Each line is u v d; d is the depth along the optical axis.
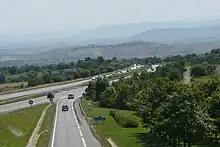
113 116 80.56
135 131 62.44
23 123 66.00
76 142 52.25
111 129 64.75
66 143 51.47
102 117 73.31
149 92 57.69
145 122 57.34
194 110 38.12
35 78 177.75
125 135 57.62
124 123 68.81
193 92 45.72
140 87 99.12
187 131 37.69
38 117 79.00
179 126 37.84
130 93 98.44
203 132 37.81
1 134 51.31
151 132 55.44
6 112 76.25
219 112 46.50
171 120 38.75
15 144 48.84
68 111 92.94
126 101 97.06
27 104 100.62
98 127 66.88
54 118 79.75
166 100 50.59
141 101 61.88
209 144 47.44
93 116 82.25
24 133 58.72
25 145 49.09
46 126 67.56
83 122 73.25
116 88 105.25
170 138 40.06
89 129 64.31
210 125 38.84
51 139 54.53
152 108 55.16
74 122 73.25
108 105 102.06
